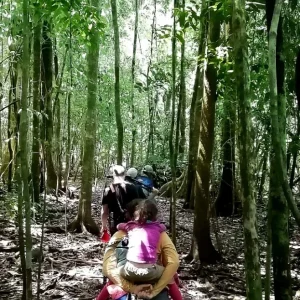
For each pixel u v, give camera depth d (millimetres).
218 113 7812
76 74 10312
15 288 4902
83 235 7840
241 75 2504
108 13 11789
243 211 2516
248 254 2502
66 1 4586
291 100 4531
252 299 2492
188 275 5715
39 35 6000
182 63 5871
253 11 5051
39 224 8109
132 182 4816
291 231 7461
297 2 4105
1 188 10062
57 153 12219
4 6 6359
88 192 8133
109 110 13016
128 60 14664
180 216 10516
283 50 3025
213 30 6031
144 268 3008
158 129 14203
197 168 6379
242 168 2502
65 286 5039
